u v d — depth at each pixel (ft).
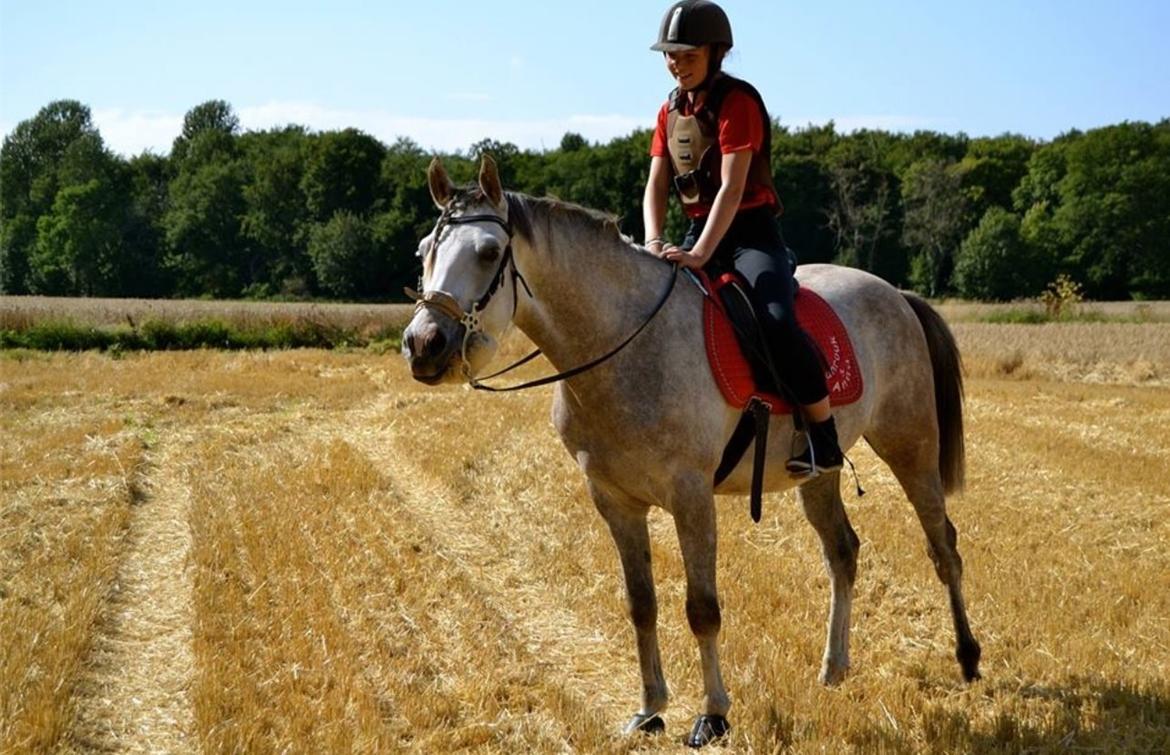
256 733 16.43
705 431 15.47
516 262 14.53
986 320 126.31
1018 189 252.62
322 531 28.81
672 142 16.97
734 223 16.98
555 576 25.22
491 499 33.30
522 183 222.28
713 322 16.03
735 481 16.80
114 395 56.44
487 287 13.93
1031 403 54.65
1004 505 31.42
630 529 16.67
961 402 20.47
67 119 334.65
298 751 15.93
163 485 35.73
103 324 96.68
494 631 21.40
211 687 17.99
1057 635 20.42
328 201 247.50
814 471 16.65
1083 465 36.81
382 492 34.17
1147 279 222.89
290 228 252.21
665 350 15.37
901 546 26.71
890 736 16.15
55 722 16.85
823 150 275.39
